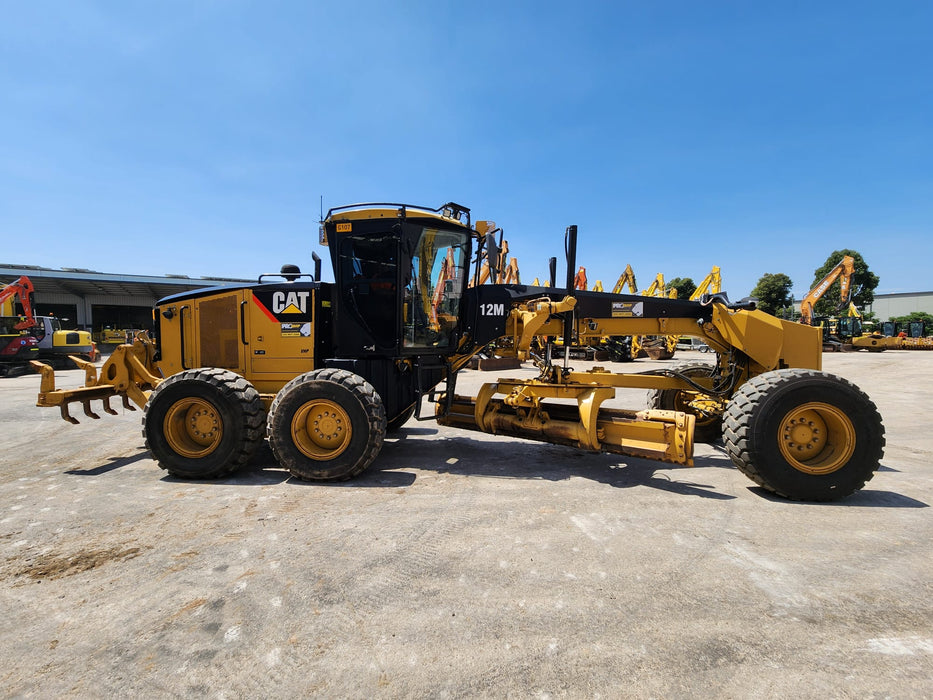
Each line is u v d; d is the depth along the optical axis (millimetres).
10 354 15531
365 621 1992
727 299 4695
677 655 1780
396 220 4227
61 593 2223
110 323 33969
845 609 2068
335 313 4539
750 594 2188
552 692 1603
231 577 2352
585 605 2100
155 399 3947
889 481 3902
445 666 1728
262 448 5051
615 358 21016
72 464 4512
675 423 3674
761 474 3406
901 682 1647
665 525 2984
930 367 15539
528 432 4352
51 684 1658
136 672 1712
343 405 3793
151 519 3100
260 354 4656
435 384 4824
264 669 1721
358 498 3488
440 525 2982
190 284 30578
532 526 2967
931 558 2535
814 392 3365
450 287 4715
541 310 4352
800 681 1649
